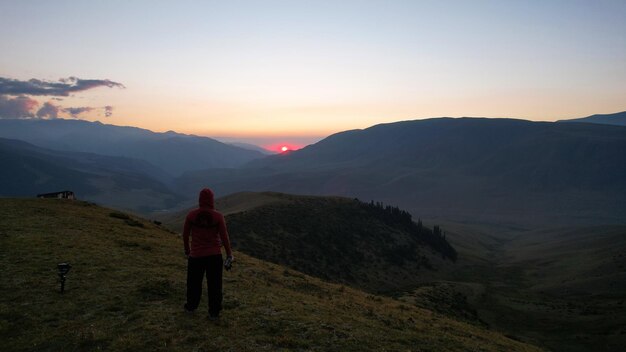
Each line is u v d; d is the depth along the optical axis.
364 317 16.77
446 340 15.45
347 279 116.94
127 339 10.64
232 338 11.30
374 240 161.38
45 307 12.90
